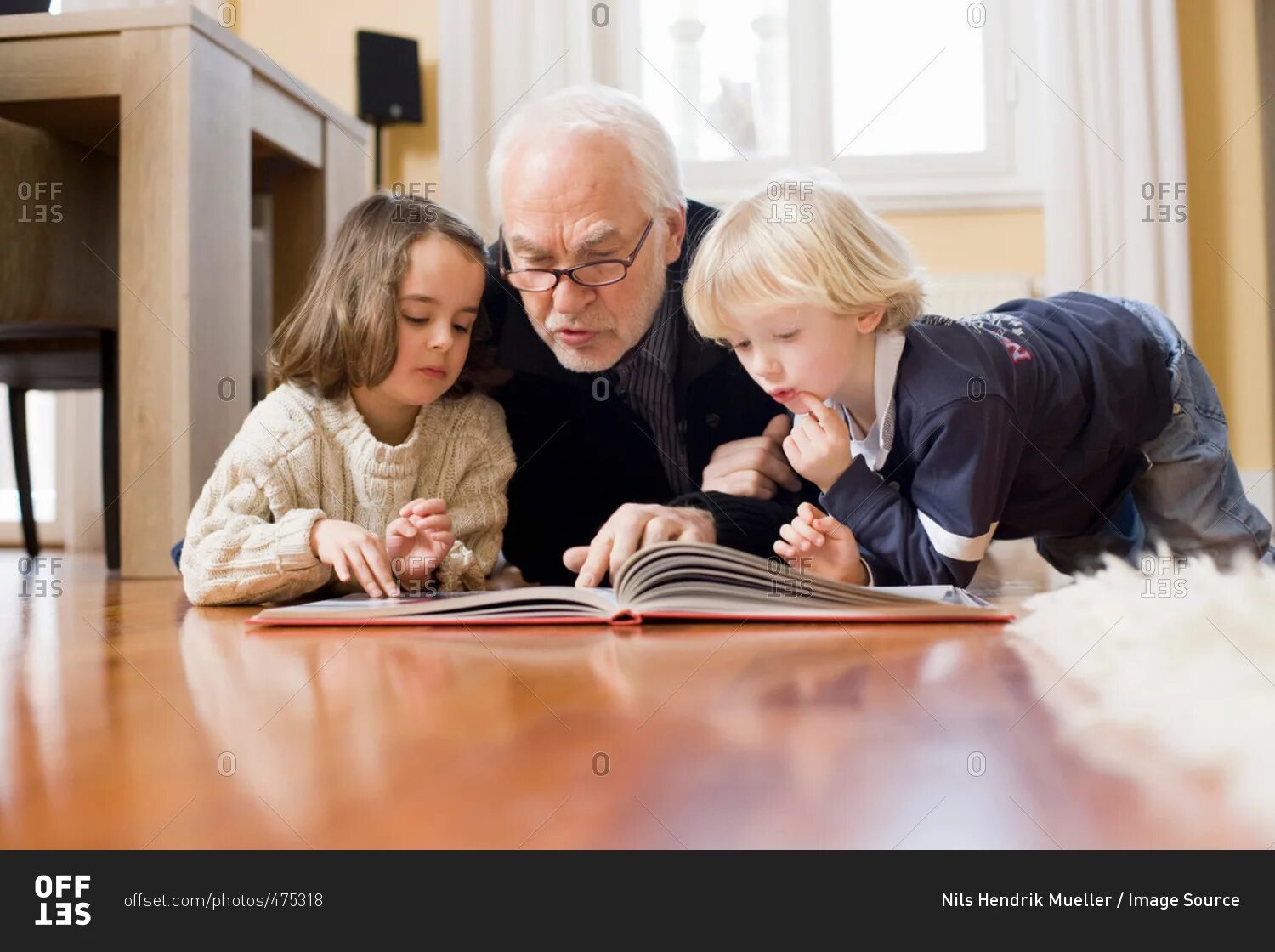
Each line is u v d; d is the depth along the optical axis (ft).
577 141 3.70
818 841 1.14
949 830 1.17
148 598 4.24
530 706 1.89
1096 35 9.26
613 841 1.15
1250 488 8.85
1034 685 1.98
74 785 1.38
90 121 5.80
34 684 2.17
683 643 2.61
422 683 2.13
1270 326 9.46
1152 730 1.60
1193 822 1.18
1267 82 9.53
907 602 2.89
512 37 9.41
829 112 9.74
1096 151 9.27
